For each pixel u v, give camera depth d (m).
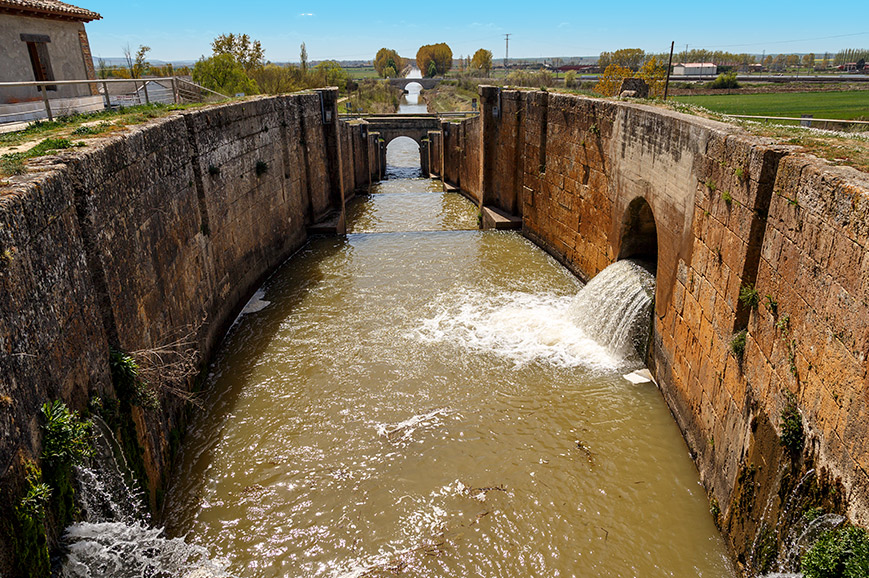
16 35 17.95
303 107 23.73
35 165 7.75
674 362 12.23
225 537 9.41
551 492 10.18
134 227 10.26
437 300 18.02
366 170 39.75
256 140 19.16
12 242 5.95
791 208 7.75
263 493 10.30
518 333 15.75
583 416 12.24
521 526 9.48
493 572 8.70
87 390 7.65
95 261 8.45
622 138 15.96
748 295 8.80
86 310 7.90
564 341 15.27
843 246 6.45
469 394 13.02
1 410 5.39
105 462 7.74
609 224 17.19
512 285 19.28
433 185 42.16
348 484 10.46
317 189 25.55
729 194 9.65
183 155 13.62
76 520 6.77
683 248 11.90
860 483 5.95
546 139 22.17
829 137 9.64
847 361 6.26
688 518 9.62
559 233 21.42
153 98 24.53
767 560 7.59
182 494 10.34
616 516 9.66
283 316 17.12
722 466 9.47
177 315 12.37
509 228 25.97
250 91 38.22
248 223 18.42
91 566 6.75
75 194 8.13
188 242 13.55
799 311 7.41
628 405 12.61
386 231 27.64
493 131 27.52
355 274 20.44
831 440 6.53
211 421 12.28
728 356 9.54
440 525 9.54
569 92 23.41
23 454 5.74
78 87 21.09
